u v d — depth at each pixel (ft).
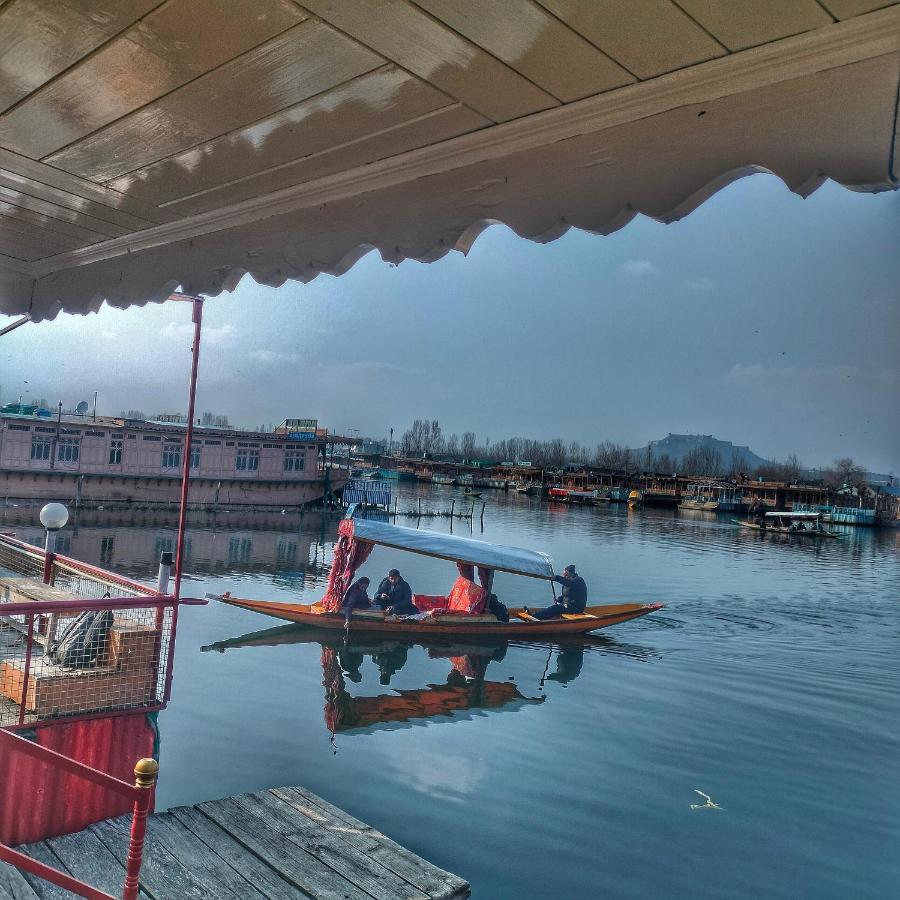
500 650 63.57
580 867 27.61
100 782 11.39
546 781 36.24
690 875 27.63
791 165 6.63
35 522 144.05
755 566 140.15
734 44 6.75
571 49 7.31
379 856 19.33
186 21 7.81
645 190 7.79
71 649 18.88
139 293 15.46
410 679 54.24
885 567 147.02
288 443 203.92
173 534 140.26
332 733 41.27
